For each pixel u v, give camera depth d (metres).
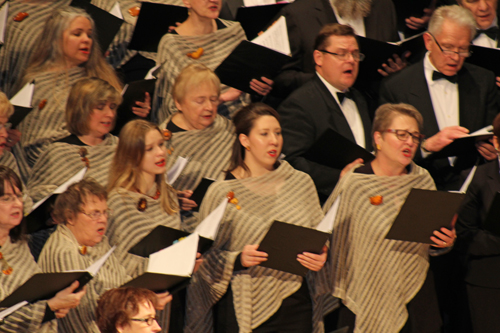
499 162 15.24
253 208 13.73
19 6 18.61
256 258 12.75
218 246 13.77
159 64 18.31
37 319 11.05
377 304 14.21
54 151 15.23
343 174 14.99
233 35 19.03
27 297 10.80
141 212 13.74
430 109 17.16
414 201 12.59
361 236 14.24
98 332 12.26
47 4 18.89
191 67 16.36
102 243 12.95
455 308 15.90
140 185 13.95
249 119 13.98
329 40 16.34
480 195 15.27
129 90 15.77
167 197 14.31
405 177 14.38
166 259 12.08
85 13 17.36
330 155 14.98
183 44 18.30
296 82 18.09
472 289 15.16
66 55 17.09
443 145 15.74
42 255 12.41
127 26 19.72
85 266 12.26
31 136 16.53
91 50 17.36
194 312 14.40
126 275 13.10
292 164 16.17
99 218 12.47
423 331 14.54
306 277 14.26
